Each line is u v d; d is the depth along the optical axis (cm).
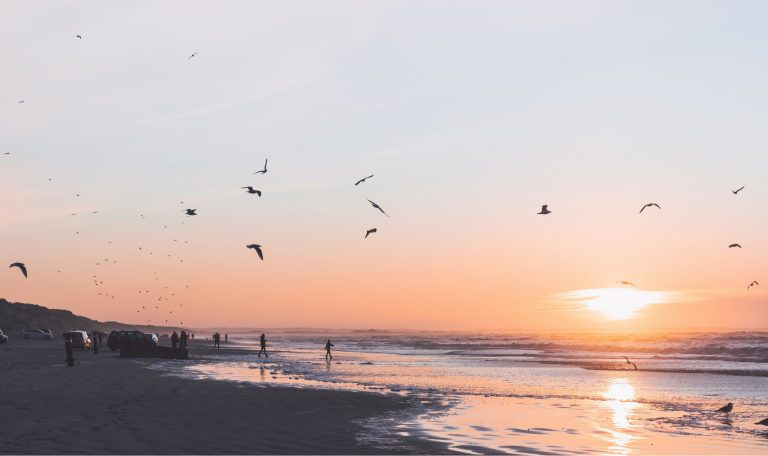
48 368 3641
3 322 18800
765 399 2806
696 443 1670
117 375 3216
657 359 6450
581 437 1730
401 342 13912
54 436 1437
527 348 9650
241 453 1348
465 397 2695
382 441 1577
